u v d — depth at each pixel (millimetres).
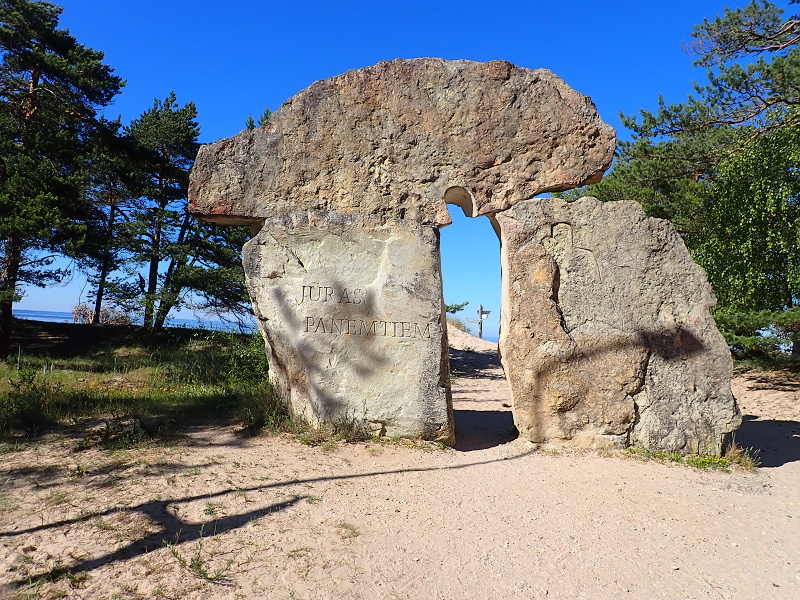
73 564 3457
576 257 6711
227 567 3471
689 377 6527
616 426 6520
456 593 3371
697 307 6609
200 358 14141
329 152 6930
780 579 3684
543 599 3354
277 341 6691
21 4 14609
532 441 6637
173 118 20172
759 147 11672
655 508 4871
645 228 6688
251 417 6777
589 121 6859
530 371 6621
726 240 12297
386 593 3309
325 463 5660
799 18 11367
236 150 6902
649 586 3545
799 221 10914
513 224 6750
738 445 7344
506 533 4266
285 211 6871
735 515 4781
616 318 6609
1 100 14617
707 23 12602
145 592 3188
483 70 6973
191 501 4461
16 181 12555
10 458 5340
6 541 3713
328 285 6695
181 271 17859
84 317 28141
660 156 13602
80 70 15383
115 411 7305
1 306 14477
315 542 3877
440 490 5164
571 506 4871
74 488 4637
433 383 6629
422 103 6953
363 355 6625
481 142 6895
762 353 13656
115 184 17391
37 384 8602
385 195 6879
